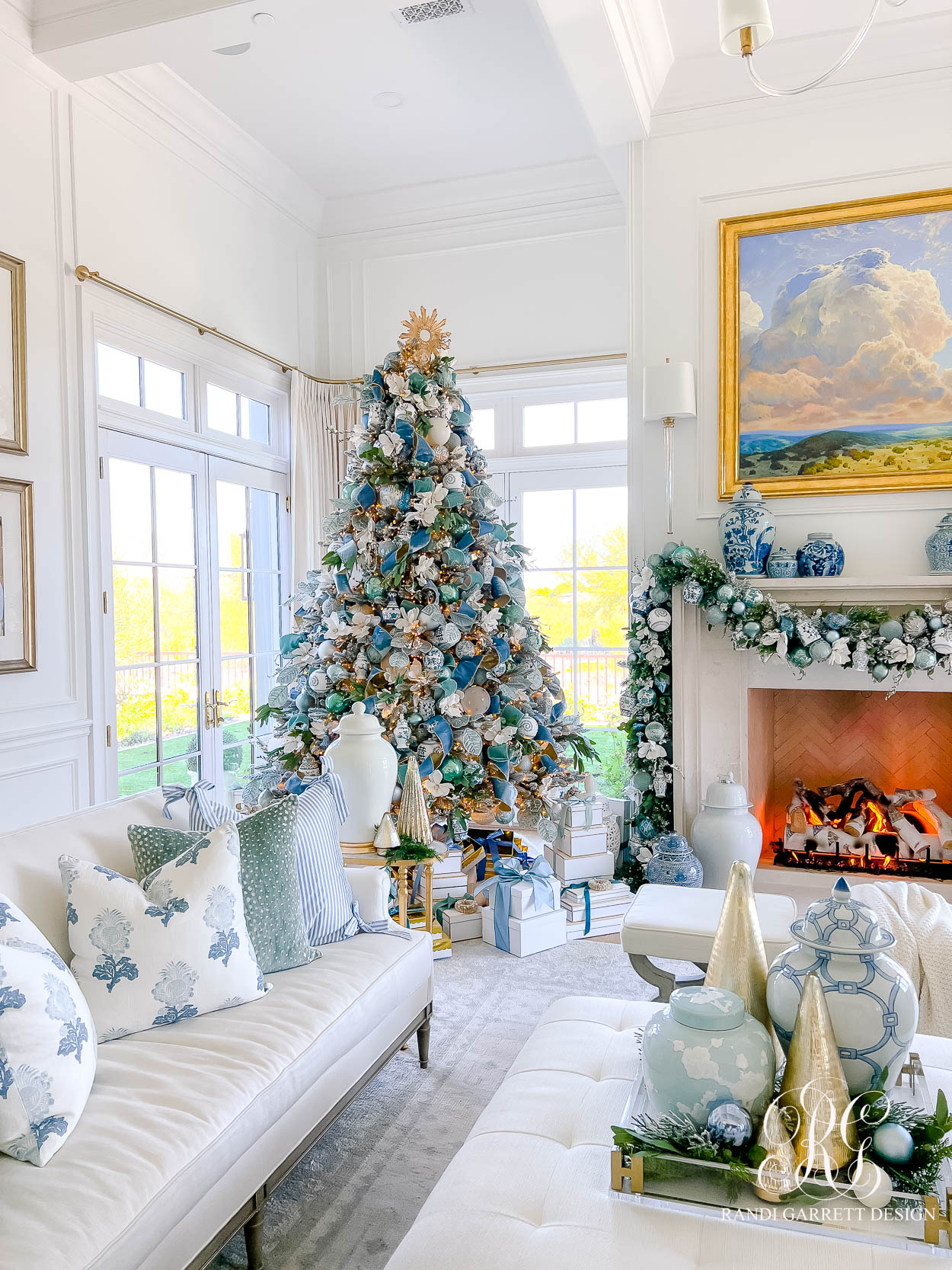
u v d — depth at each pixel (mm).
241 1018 1845
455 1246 1191
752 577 3686
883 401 3666
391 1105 2264
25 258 3189
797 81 3730
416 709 3588
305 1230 1798
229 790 4512
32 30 3160
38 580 3242
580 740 3986
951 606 3475
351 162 4660
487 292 4941
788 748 4324
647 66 3633
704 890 2662
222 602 4496
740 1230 1218
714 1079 1303
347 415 5141
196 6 2969
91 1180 1331
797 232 3762
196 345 4129
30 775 3229
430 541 3664
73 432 3400
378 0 2912
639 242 3994
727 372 3857
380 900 2451
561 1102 1537
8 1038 1406
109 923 1793
